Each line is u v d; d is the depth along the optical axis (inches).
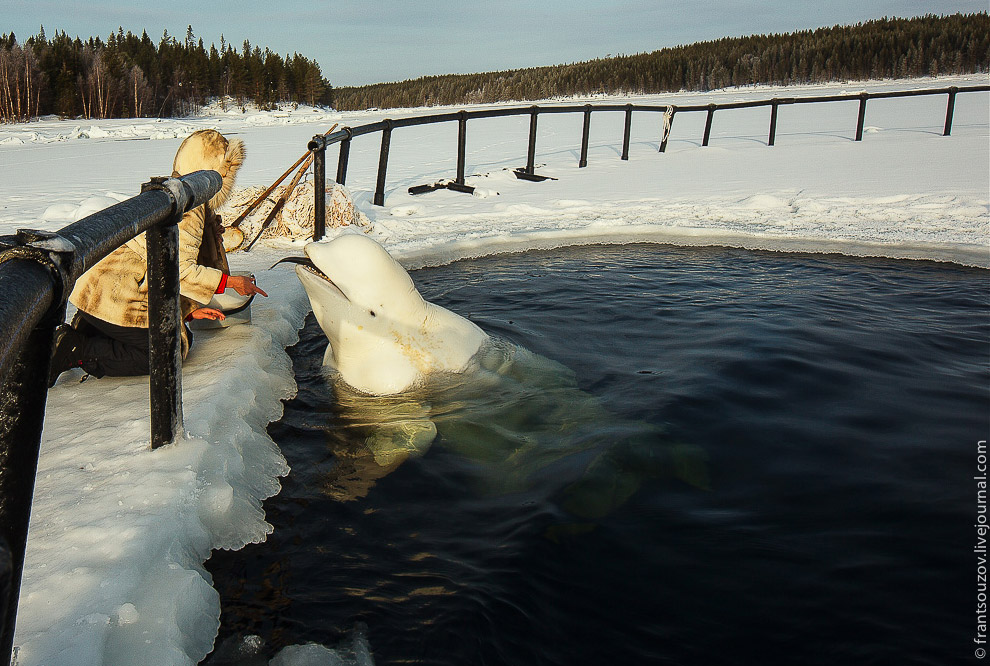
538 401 151.9
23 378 53.3
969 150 617.9
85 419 125.3
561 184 533.6
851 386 160.1
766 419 143.3
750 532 106.8
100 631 73.2
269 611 91.7
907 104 1355.8
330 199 339.9
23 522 53.9
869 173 521.0
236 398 138.0
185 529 96.2
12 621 48.3
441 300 239.5
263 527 109.5
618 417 143.1
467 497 119.2
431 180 538.6
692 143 799.1
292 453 134.5
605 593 95.0
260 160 686.5
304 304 227.6
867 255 309.7
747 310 222.4
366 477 125.8
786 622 89.4
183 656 75.9
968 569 98.0
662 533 106.8
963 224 343.6
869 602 92.2
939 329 202.4
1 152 856.9
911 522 108.6
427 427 140.4
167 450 111.3
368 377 157.4
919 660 83.0
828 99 718.5
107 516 93.7
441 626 89.2
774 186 483.2
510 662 84.4
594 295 243.6
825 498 115.6
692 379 162.7
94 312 140.8
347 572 99.9
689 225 353.7
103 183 526.6
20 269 48.6
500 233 336.5
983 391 157.9
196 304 160.6
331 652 85.0
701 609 91.8
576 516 110.9
